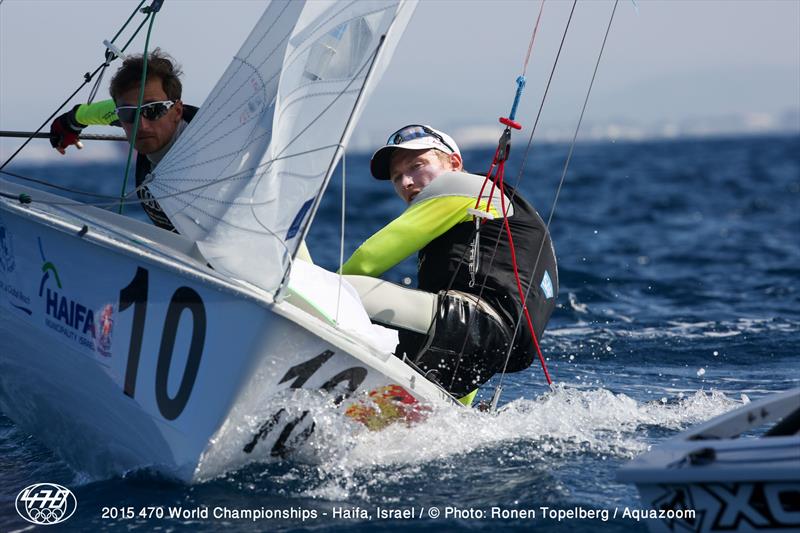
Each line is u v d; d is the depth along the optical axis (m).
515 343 12.95
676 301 25.92
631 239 42.81
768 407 9.38
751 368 17.80
